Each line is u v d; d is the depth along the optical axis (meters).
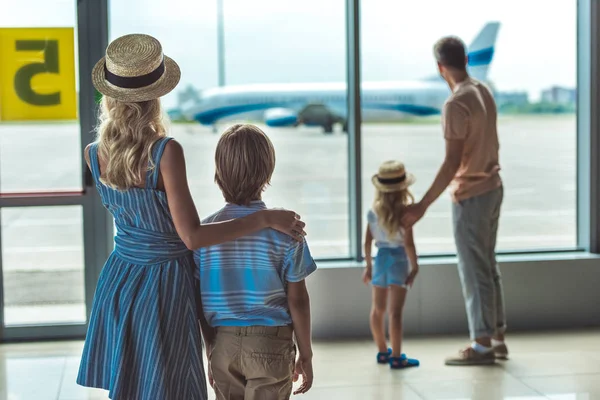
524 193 5.16
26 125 4.69
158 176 2.03
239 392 2.16
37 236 4.74
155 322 2.03
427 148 5.07
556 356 4.35
